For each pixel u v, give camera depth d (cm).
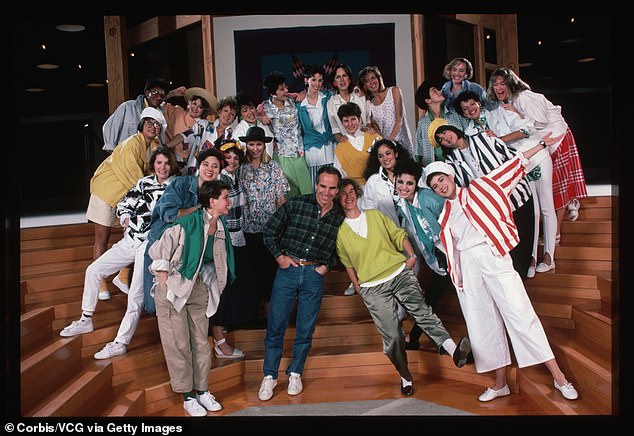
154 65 521
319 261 339
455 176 384
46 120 806
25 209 712
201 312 318
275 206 389
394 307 331
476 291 313
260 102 489
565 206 411
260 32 485
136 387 321
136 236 338
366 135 422
